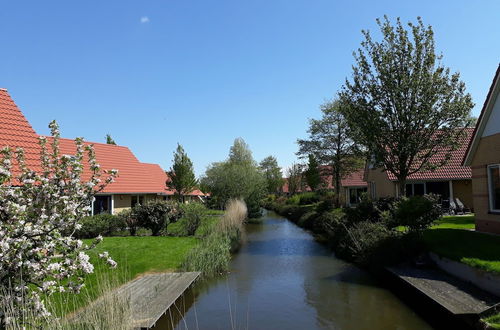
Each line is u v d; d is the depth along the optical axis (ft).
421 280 28.53
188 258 37.52
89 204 17.80
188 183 104.83
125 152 93.35
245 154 183.11
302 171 121.90
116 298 18.88
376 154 54.29
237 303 28.30
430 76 50.90
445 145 52.54
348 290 31.19
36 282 15.11
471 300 23.16
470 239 35.96
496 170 40.68
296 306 27.25
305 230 80.28
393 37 53.11
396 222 42.22
